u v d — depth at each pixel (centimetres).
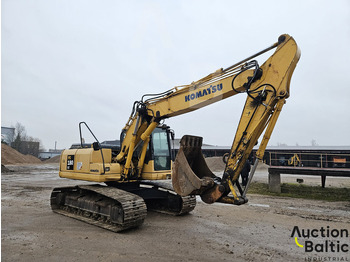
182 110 559
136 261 405
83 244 477
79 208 680
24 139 6166
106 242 488
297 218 684
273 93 428
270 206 835
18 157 3809
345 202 915
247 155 456
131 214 541
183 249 455
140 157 678
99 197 643
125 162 675
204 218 675
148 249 454
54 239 504
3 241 489
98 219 625
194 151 518
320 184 1456
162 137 738
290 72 427
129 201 552
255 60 451
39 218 664
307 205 858
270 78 438
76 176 686
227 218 677
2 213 712
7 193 1070
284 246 476
